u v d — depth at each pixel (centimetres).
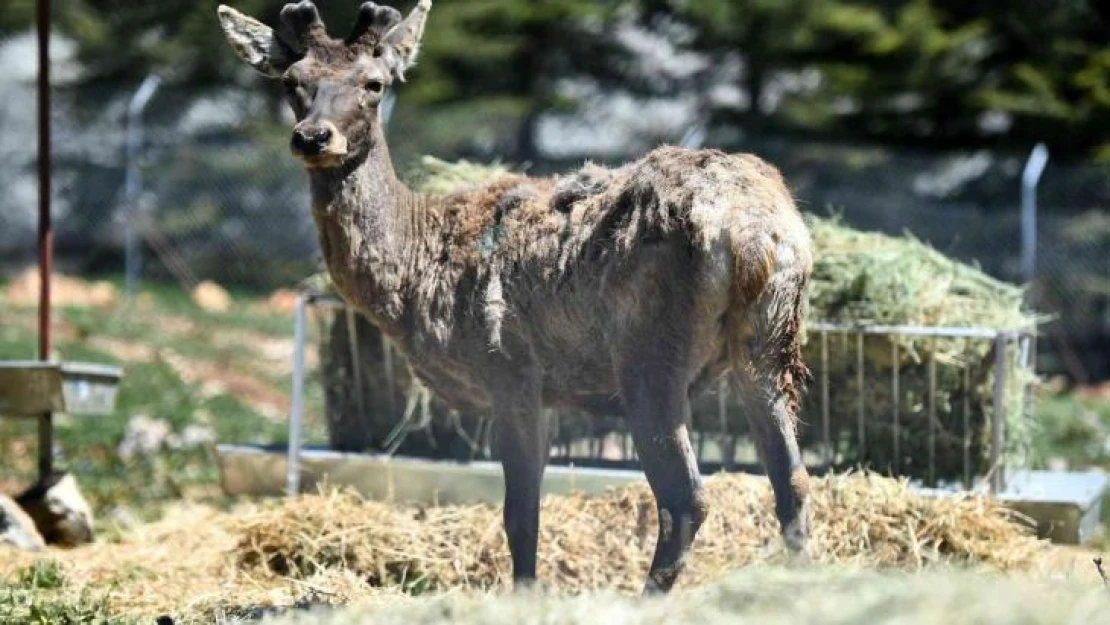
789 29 7256
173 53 7538
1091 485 2675
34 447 3662
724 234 1902
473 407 2220
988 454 2588
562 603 1659
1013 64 6925
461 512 2512
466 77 7750
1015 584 1449
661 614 1564
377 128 2144
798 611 1441
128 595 2359
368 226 2131
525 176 2239
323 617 1750
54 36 7525
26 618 2131
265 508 2703
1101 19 6981
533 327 2097
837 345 2616
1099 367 5809
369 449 2880
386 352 2833
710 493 2403
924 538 2348
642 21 7762
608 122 7400
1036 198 5938
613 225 2012
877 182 6481
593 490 2531
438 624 1656
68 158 7000
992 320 2634
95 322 5344
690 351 1959
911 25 6912
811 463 2652
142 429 3788
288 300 6359
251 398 4456
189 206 6931
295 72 2105
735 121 7369
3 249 7019
